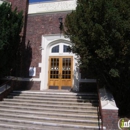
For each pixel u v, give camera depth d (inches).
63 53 595.2
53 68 596.7
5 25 469.4
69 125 332.5
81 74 555.8
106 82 401.1
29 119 372.2
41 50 600.7
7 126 345.7
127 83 379.6
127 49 335.9
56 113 384.5
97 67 377.1
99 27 328.8
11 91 519.5
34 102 446.6
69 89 575.5
